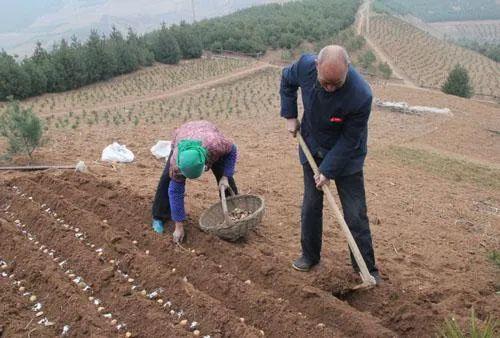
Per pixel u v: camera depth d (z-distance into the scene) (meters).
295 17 45.91
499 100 32.03
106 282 4.81
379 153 12.96
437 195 9.38
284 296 4.84
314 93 4.35
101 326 4.19
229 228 5.61
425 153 13.49
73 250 5.39
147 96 22.41
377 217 7.47
